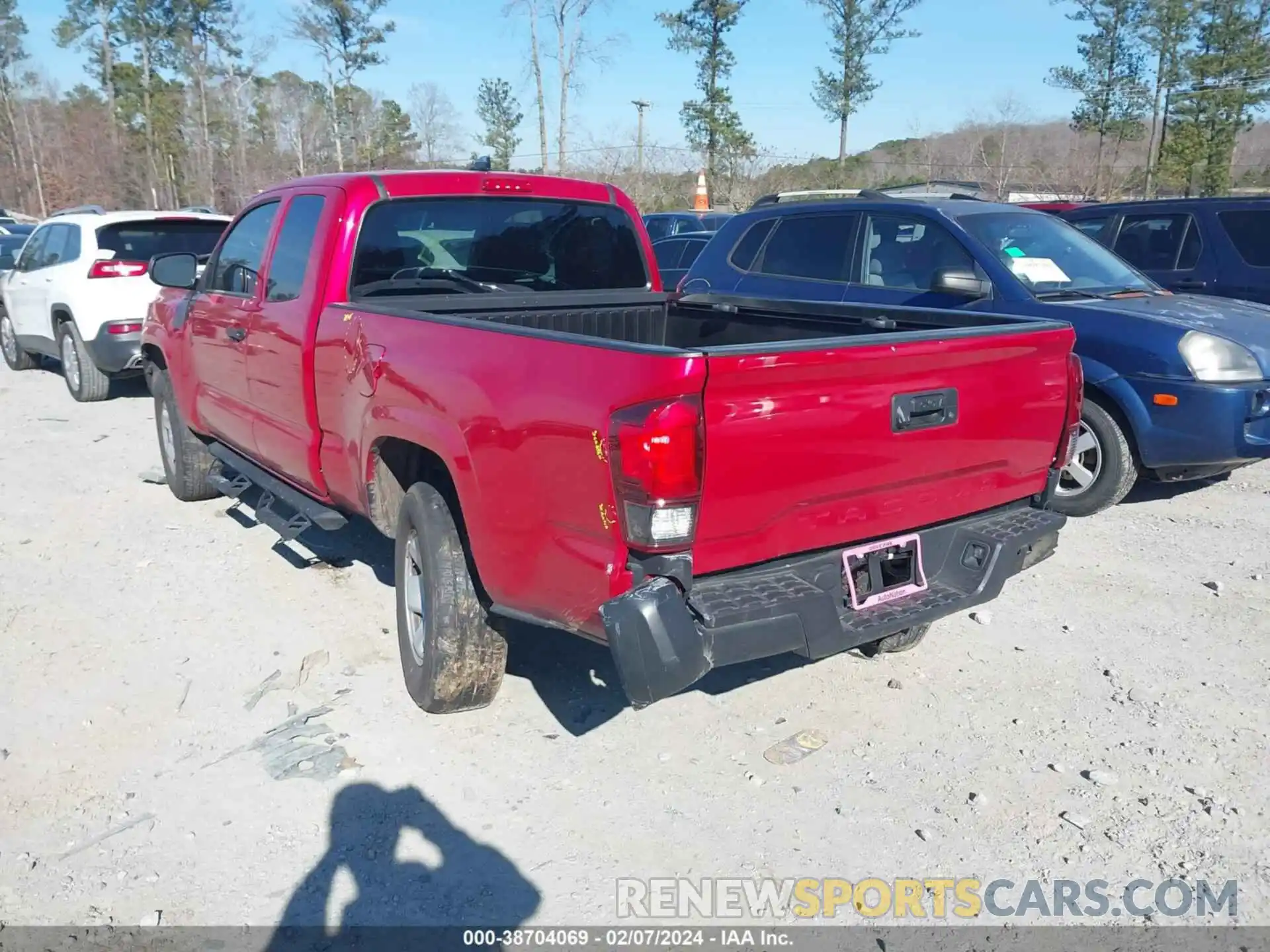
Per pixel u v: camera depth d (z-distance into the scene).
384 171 4.93
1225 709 4.18
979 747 3.92
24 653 4.68
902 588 3.63
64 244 10.60
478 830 3.42
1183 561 5.80
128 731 4.03
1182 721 4.09
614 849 3.33
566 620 3.31
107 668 4.54
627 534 2.99
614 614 2.94
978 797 3.58
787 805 3.56
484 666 3.97
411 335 3.91
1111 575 5.61
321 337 4.59
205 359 6.00
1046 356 3.87
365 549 6.01
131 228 10.11
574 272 5.47
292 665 4.57
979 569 3.71
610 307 5.34
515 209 5.17
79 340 10.17
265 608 5.18
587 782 3.69
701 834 3.41
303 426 4.86
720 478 2.98
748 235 8.14
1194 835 3.39
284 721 4.11
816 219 7.73
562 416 3.14
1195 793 3.61
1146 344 6.19
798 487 3.18
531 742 3.95
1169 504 6.93
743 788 3.66
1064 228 7.41
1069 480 6.66
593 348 3.07
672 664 2.94
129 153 66.00
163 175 63.06
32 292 11.08
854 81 41.44
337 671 4.51
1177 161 38.19
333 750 3.86
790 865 3.26
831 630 3.23
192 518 6.62
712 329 5.31
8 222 27.16
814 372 3.09
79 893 3.12
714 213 20.12
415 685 4.12
